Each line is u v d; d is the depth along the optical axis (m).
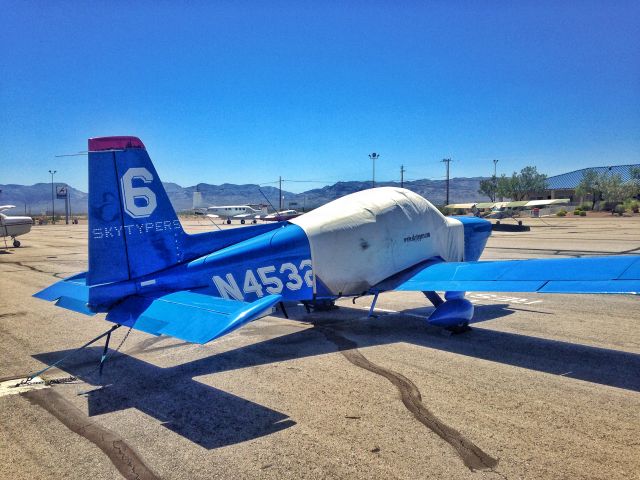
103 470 3.68
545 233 30.52
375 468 3.62
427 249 8.85
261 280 6.77
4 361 6.53
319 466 3.67
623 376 5.59
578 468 3.57
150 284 5.72
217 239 6.53
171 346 7.17
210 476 3.56
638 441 3.99
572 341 7.15
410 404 4.82
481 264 7.65
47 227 61.91
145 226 5.77
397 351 6.73
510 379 5.52
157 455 3.90
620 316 8.88
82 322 8.91
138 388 5.44
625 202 67.44
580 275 6.14
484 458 3.74
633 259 6.16
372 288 7.96
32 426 4.48
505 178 94.12
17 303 10.86
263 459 3.80
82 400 5.11
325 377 5.68
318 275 7.40
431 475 3.51
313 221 7.55
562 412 4.58
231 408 4.82
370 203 8.20
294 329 8.09
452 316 7.46
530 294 11.47
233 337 7.59
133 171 5.66
